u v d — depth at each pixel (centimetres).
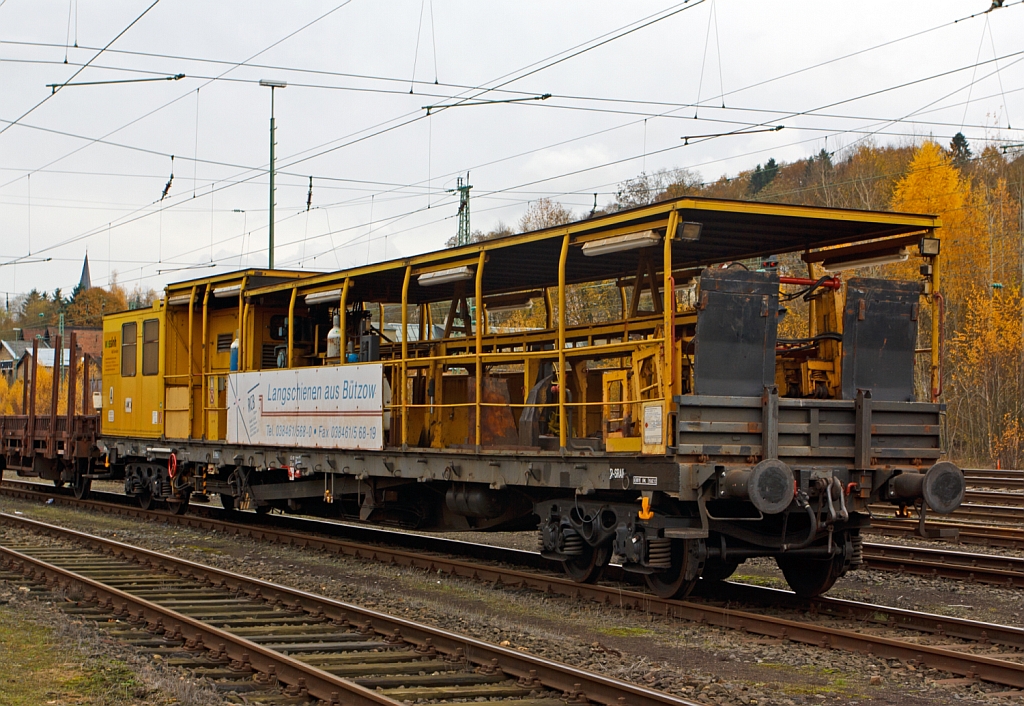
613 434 1079
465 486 1293
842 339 1049
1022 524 1762
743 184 7419
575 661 818
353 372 1426
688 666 812
